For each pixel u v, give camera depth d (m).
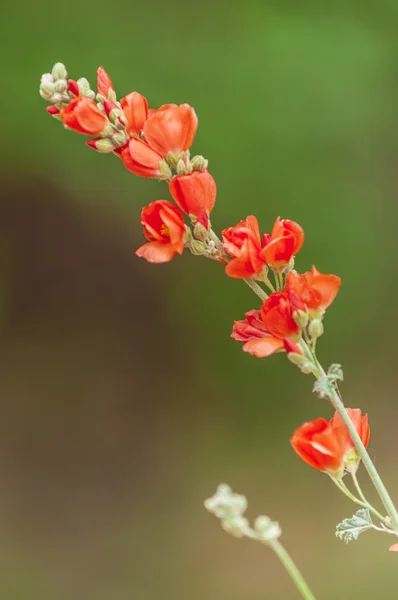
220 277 3.23
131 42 2.79
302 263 2.95
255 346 0.86
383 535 2.56
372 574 2.47
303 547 2.68
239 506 0.81
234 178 2.84
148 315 3.43
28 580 2.70
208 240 0.87
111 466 3.25
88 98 0.88
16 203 3.34
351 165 2.92
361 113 2.87
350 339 3.11
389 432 3.03
